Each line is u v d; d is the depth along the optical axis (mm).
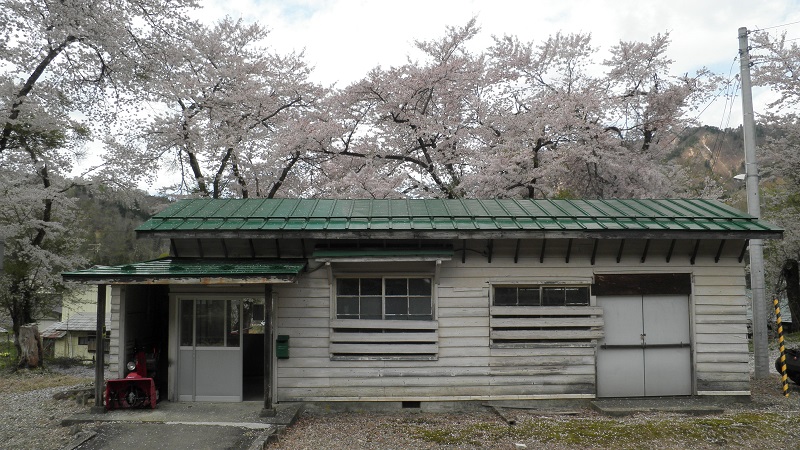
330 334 8680
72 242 20656
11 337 23953
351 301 8836
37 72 14328
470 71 17016
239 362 8617
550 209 9617
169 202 17281
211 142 16141
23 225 16359
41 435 7320
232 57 17359
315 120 16938
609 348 8961
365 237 8422
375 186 14977
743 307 9008
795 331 22562
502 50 18109
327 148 16594
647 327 9023
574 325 8844
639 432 7324
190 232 8398
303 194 17812
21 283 17703
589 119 16234
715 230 8539
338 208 9641
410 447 6906
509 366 8766
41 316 21656
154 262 8688
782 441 7039
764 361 11516
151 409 8148
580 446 6902
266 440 6855
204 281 7586
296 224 8680
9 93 13398
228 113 16859
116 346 8273
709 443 6980
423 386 8672
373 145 16828
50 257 17109
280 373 8633
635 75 17828
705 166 29875
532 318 8844
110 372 8258
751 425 7570
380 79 16375
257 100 17297
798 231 19141
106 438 6906
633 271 8984
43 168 16750
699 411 8273
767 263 22406
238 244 8938
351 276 8789
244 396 9000
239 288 8672
